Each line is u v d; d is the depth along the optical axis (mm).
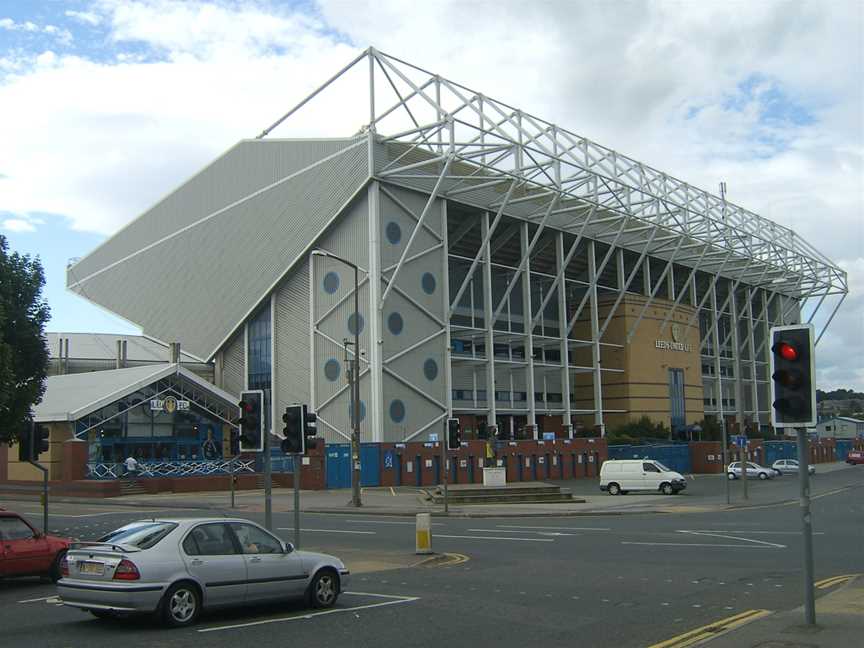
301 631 12023
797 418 11016
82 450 49438
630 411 77938
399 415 57406
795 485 59844
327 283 59344
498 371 68875
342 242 58531
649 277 82438
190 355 67438
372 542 23891
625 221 67688
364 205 57438
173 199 70062
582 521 31781
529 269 68000
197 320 67125
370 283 56531
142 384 54719
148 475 50406
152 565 12188
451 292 64125
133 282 72812
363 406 56656
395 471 54562
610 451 70562
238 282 63938
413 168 54469
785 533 25672
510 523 30938
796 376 11023
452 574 17562
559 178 56156
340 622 12672
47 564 17016
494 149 52000
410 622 12617
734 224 81312
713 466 77062
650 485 48406
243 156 64250
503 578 16906
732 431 86688
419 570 18250
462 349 64500
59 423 51906
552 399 73625
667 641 10969
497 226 66625
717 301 98375
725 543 22969
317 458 51156
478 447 59281
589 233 72500
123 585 11938
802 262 94312
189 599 12414
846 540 23453
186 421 58281
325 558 14133
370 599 14633
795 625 11125
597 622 12445
